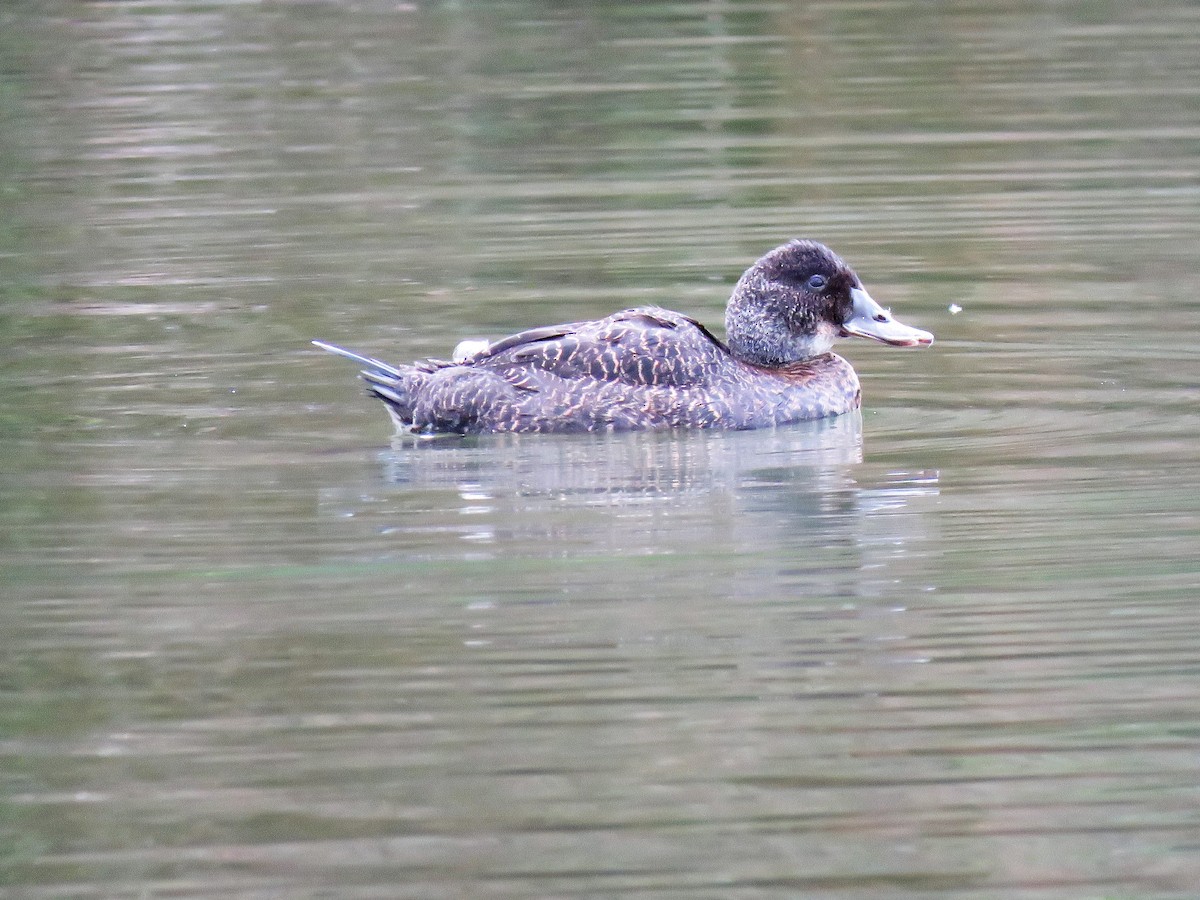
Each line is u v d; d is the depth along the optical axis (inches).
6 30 1060.5
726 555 437.1
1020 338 628.1
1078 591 411.8
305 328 647.1
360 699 366.9
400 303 671.8
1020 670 374.9
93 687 373.4
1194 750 343.3
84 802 333.7
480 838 319.6
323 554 440.8
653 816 325.7
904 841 317.4
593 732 353.4
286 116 917.2
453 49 1018.7
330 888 307.3
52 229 768.3
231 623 401.1
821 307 580.7
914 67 976.9
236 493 486.6
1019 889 304.2
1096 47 1000.2
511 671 377.1
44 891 308.0
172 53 1016.9
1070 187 789.9
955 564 429.7
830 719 357.1
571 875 309.6
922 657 381.1
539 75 974.4
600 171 834.2
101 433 542.3
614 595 413.4
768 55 1003.3
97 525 462.3
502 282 692.1
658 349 546.9
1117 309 652.7
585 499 481.7
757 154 848.3
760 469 506.3
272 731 355.6
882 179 808.9
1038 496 476.1
